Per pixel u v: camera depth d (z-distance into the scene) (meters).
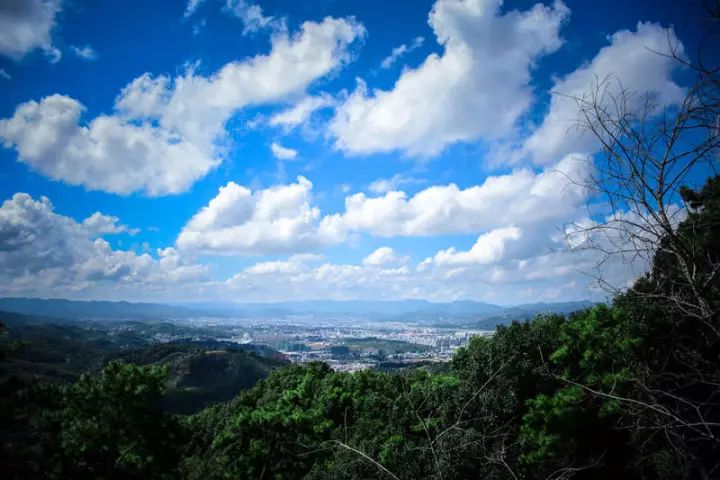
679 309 6.39
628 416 8.58
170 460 19.44
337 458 19.33
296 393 32.12
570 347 17.98
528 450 16.78
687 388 7.65
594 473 14.42
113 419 17.86
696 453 7.23
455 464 12.06
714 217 5.62
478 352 23.38
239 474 23.14
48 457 15.66
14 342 15.74
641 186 5.46
